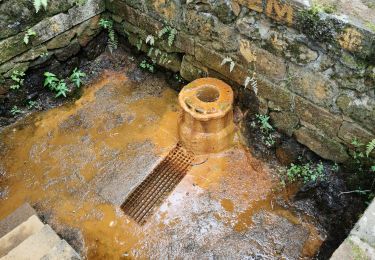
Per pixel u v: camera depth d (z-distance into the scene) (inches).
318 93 88.7
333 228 92.1
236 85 105.9
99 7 118.9
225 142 104.2
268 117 103.9
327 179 96.7
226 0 89.4
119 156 106.7
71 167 105.2
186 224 94.3
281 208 96.2
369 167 91.0
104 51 129.3
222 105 97.7
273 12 83.4
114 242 92.4
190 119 99.8
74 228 94.6
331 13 76.6
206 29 99.0
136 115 115.4
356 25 73.5
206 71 110.0
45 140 110.8
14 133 112.3
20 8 101.0
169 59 117.0
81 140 110.6
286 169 101.9
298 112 96.1
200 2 94.7
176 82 120.5
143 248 91.2
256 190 99.2
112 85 123.1
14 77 109.7
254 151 105.0
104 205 98.2
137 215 96.3
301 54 85.5
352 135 89.2
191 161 104.9
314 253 89.2
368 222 65.9
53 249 67.5
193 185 100.5
